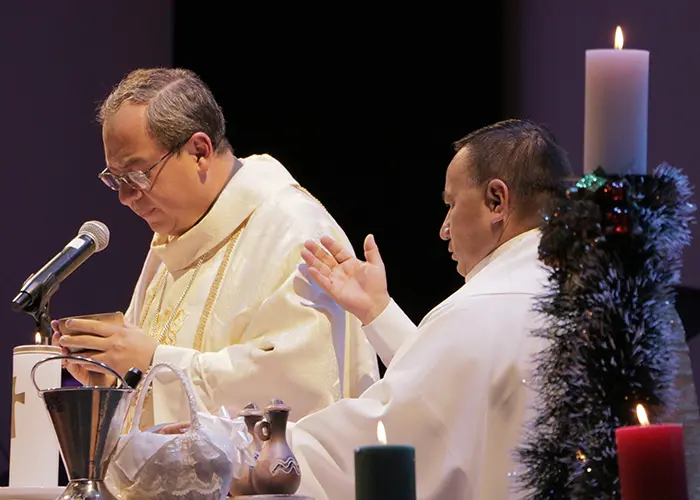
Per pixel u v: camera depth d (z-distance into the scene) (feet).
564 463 12.77
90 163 40.37
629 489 10.66
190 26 40.27
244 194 25.75
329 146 39.19
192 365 23.16
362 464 11.07
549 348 13.25
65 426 14.84
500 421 18.20
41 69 40.57
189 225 26.05
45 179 40.06
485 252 20.38
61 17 40.81
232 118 39.70
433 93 38.60
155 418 22.71
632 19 32.71
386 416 18.43
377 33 39.11
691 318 28.76
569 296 12.71
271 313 24.06
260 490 16.74
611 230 12.53
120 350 22.77
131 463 15.25
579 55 35.14
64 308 39.55
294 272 24.45
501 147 20.31
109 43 40.81
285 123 39.50
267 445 17.02
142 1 40.75
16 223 39.75
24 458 19.21
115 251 40.04
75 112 40.50
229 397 23.02
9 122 40.16
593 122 12.61
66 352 22.74
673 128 31.12
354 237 38.60
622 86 12.53
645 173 12.62
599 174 12.58
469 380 18.39
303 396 23.25
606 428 12.24
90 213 40.16
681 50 31.30
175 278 26.16
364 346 24.95
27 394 19.34
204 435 15.58
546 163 20.18
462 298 19.08
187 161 25.29
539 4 36.60
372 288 23.57
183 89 25.45
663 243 12.60
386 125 38.86
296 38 39.70
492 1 38.09
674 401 12.66
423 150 38.60
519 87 37.29
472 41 38.19
